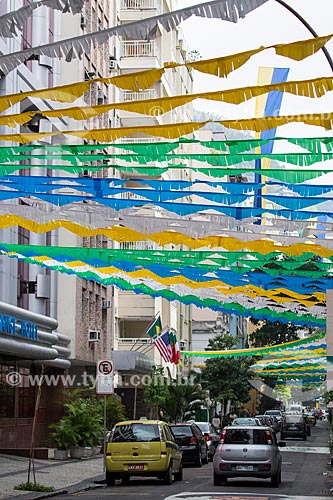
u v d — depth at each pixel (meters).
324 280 24.62
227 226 16.97
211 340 75.69
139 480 29.36
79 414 38.12
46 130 36.72
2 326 30.52
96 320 49.16
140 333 59.84
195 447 36.59
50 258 25.67
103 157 13.83
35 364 41.06
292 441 66.94
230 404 78.31
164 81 58.38
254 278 25.50
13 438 38.84
